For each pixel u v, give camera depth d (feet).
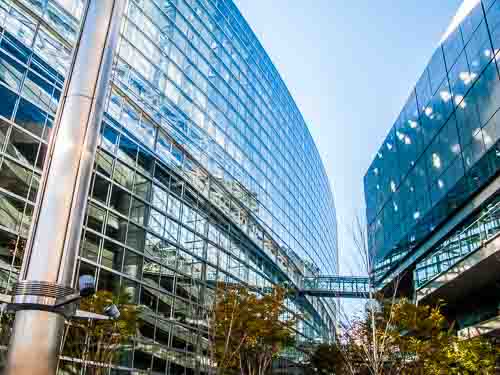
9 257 59.11
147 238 87.81
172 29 118.42
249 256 139.23
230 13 165.68
